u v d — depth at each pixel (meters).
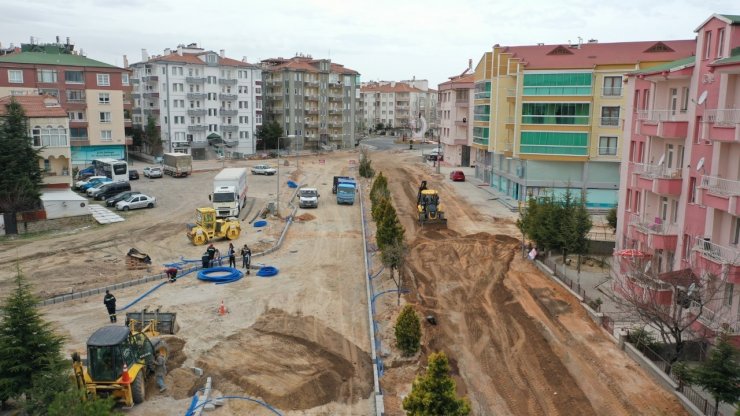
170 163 80.12
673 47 58.00
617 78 55.03
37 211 47.44
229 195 52.78
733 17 24.02
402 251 33.41
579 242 34.97
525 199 59.47
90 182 65.50
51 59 81.62
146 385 20.84
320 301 31.16
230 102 110.38
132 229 48.28
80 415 13.53
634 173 31.03
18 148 47.53
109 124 86.19
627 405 20.16
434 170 91.88
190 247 42.91
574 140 56.62
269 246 43.31
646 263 27.73
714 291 21.61
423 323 27.66
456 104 95.06
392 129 186.12
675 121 26.94
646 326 26.06
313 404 20.19
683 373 20.09
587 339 25.78
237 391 20.86
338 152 124.69
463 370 22.92
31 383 17.84
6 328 18.33
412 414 15.84
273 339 25.78
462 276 35.75
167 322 25.75
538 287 33.31
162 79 101.38
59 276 34.84
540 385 21.75
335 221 54.03
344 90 131.50
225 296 31.70
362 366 23.36
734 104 23.44
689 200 26.53
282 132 118.12
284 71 119.12
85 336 25.58
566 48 60.75
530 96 57.34
